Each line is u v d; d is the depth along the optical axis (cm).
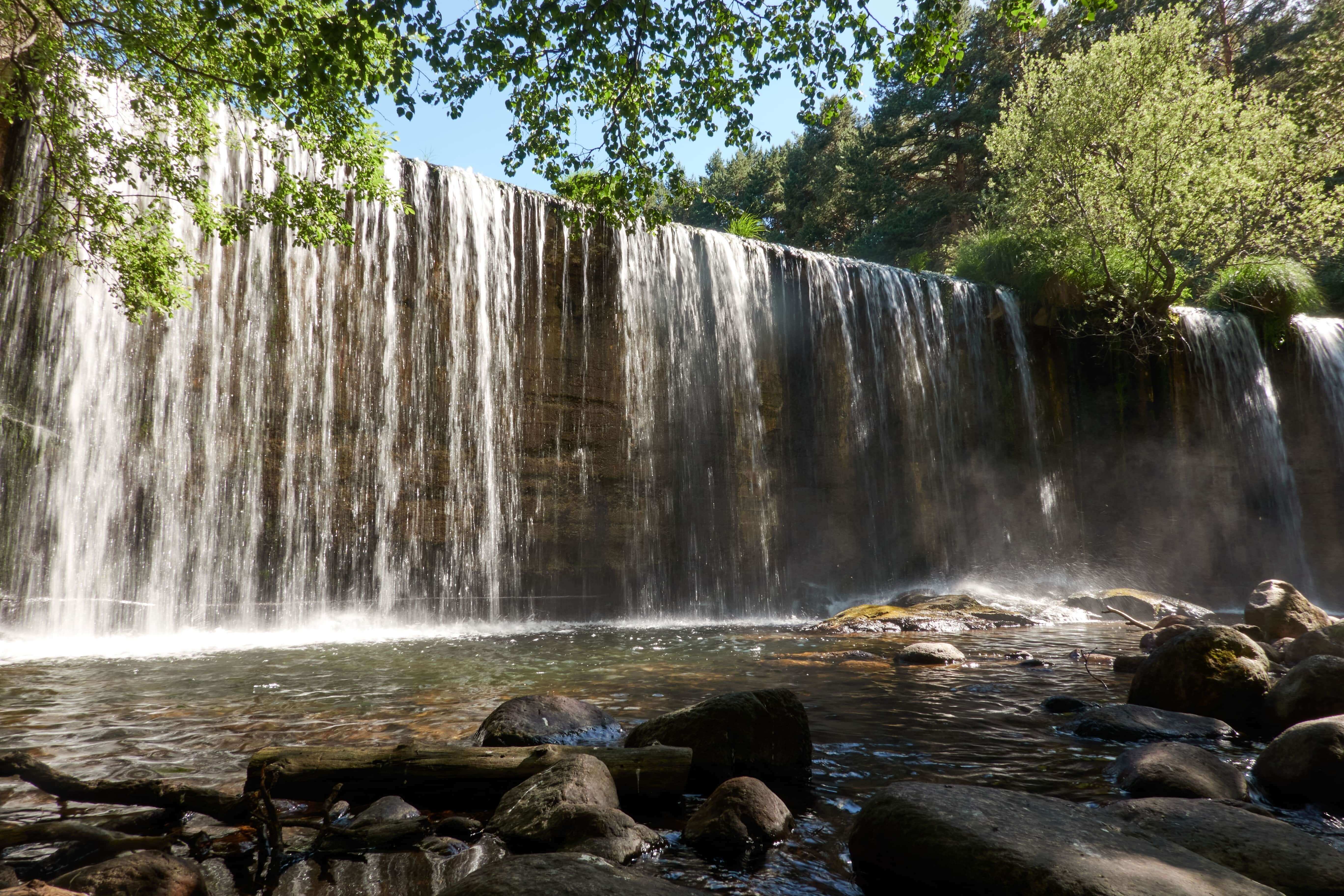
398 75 788
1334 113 2572
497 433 1612
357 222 1482
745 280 1953
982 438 2178
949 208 3831
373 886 287
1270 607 998
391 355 1512
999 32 3725
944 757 472
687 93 913
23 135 1152
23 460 1148
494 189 1661
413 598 1495
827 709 613
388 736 514
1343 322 2402
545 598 1625
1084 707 602
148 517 1260
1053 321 2283
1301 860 288
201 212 1086
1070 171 2283
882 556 2000
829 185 4478
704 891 288
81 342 1214
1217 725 537
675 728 450
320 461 1426
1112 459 2291
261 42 870
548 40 812
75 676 789
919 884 289
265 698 663
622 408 1759
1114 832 303
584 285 1742
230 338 1353
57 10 934
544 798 347
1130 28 3288
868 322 2092
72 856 301
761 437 1912
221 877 294
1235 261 2375
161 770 430
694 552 1792
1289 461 2289
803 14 867
